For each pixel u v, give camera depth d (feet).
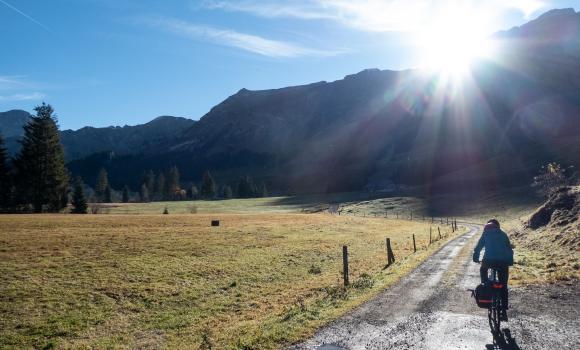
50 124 301.43
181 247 115.96
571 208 104.42
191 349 41.52
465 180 583.17
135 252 106.32
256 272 87.81
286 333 38.09
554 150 622.13
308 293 67.41
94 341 49.80
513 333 34.40
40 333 53.11
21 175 293.84
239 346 35.78
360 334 36.35
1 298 65.82
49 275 80.28
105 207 473.26
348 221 233.96
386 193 595.88
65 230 143.43
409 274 67.97
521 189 426.92
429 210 407.03
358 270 86.43
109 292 70.74
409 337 34.78
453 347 31.99
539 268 63.62
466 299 47.21
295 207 489.67
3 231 134.62
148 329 54.03
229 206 516.32
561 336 33.12
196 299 68.18
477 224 292.20
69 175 319.06
